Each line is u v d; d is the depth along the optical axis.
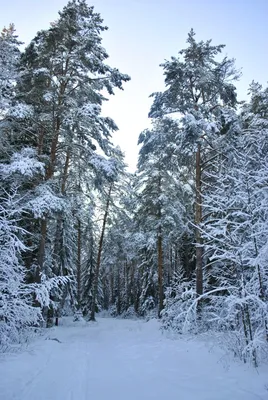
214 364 6.90
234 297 6.96
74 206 17.09
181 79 14.48
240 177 8.09
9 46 14.12
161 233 20.38
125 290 38.56
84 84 15.32
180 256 21.14
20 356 7.59
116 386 5.55
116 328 17.98
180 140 13.48
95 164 13.41
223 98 14.57
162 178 21.03
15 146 14.16
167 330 12.96
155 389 5.37
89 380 5.95
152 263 25.17
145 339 12.20
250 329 6.95
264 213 7.84
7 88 14.07
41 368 6.70
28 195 12.43
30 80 13.91
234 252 7.99
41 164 11.35
